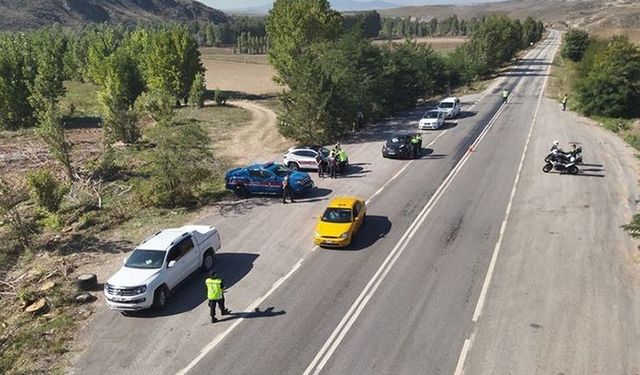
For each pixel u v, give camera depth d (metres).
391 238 21.52
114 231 23.77
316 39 65.56
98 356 14.32
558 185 27.95
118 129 40.31
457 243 20.81
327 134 39.62
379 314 15.85
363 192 27.73
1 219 24.81
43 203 25.33
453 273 18.31
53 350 14.61
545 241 20.86
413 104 56.84
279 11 66.69
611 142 37.88
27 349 14.78
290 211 25.23
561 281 17.62
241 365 13.71
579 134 40.50
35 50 71.00
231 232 22.86
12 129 49.19
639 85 47.25
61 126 31.17
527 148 36.19
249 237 22.23
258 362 13.82
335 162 30.58
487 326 15.09
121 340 15.04
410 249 20.39
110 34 93.06
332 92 38.91
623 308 15.91
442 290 17.17
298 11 64.56
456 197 26.36
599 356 13.69
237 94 73.62
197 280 18.62
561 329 14.88
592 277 17.86
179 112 55.56
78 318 16.36
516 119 47.03
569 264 18.84
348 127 43.06
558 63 97.12
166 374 13.46
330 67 44.50
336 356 13.95
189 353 14.30
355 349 14.20
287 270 19.05
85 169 33.56
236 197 27.80
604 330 14.80
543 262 19.05
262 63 127.38
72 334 15.45
